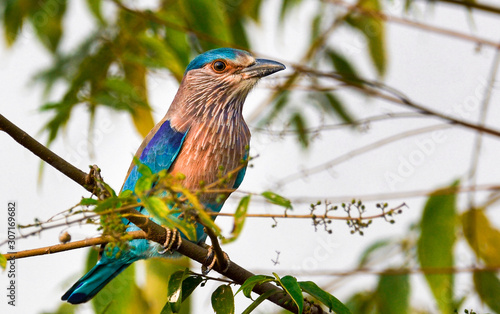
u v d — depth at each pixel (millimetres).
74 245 7453
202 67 10812
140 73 12070
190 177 10273
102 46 12117
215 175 10367
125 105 11227
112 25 12227
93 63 12016
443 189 10203
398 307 10695
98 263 10094
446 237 10234
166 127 10539
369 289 11305
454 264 10273
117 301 10602
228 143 10508
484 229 10805
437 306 10531
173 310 7715
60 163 7152
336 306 7270
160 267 10883
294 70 11641
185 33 11398
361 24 12820
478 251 10570
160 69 11781
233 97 10656
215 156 10375
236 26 12867
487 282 10242
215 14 11086
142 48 11797
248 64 10852
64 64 13219
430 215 10297
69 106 11289
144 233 8352
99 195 7039
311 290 7344
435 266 10289
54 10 13609
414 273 10422
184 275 7824
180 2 11086
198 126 10445
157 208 5996
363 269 10539
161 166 10328
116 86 11273
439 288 10195
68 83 13023
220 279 7859
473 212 10664
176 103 10914
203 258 8695
